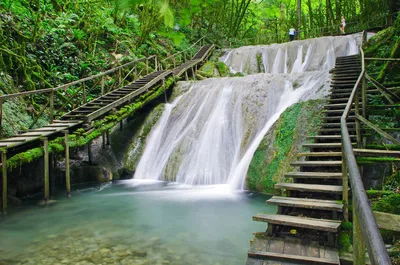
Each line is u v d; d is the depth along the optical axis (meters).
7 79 10.87
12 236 5.97
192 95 13.80
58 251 5.23
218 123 11.52
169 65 18.86
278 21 31.00
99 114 10.65
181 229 6.26
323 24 27.84
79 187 10.16
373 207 4.50
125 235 5.96
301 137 8.62
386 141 6.98
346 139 3.35
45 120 11.25
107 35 17.19
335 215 4.44
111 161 11.59
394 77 8.98
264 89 11.83
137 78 15.75
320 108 8.98
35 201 8.50
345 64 11.91
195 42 23.97
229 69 19.97
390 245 3.85
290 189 5.17
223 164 10.30
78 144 9.45
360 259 2.07
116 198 8.75
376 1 20.66
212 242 5.60
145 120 13.28
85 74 14.49
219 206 7.75
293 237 4.18
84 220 6.91
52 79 13.02
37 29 13.35
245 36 31.42
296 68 18.56
